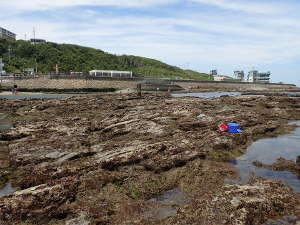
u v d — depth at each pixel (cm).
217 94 10638
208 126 3244
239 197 1378
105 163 1862
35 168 1958
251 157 2383
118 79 11250
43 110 5050
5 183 1816
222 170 1956
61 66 15238
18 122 3822
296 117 4619
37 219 1295
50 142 2522
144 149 2080
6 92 9231
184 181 1777
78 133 2878
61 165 2002
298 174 1994
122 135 2920
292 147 2742
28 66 14638
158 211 1418
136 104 5381
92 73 12312
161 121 3422
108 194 1560
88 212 1350
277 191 1498
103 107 5150
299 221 1280
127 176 1736
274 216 1311
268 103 5959
